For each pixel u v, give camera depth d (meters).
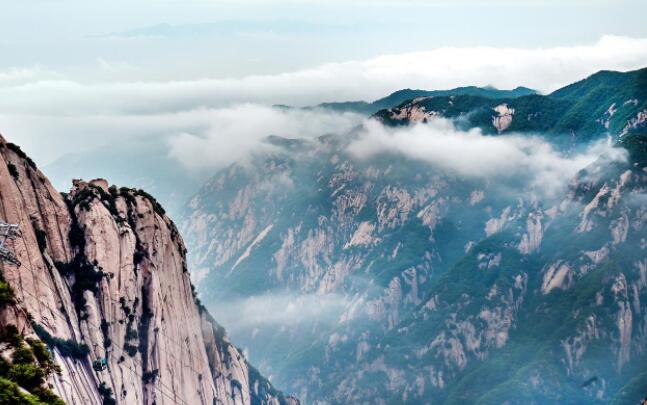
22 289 196.50
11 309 168.12
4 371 160.75
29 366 163.00
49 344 198.50
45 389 163.75
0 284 169.50
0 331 164.62
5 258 187.38
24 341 168.00
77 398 199.00
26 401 155.12
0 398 151.38
